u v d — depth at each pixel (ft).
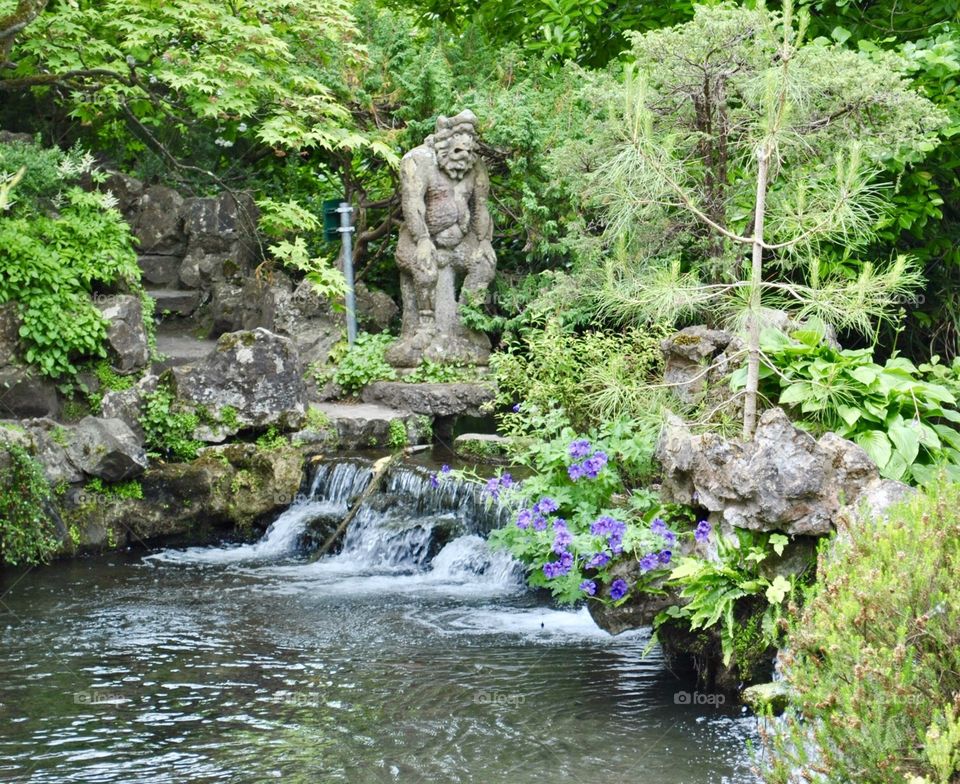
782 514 22.03
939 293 40.55
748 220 33.45
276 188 59.62
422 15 62.03
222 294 53.93
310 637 29.55
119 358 43.52
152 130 59.82
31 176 44.52
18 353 41.63
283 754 21.81
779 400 25.72
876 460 24.14
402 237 49.55
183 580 35.76
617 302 29.66
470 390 47.03
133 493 40.11
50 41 47.75
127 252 46.11
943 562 14.57
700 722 22.99
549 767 20.97
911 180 36.86
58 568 37.19
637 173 28.43
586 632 29.81
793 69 30.94
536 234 50.39
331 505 41.27
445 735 22.65
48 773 21.03
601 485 26.91
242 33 46.68
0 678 26.45
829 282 26.58
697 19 32.14
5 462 36.83
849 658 14.25
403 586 34.94
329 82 53.98
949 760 12.71
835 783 14.20
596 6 46.52
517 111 50.06
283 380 43.45
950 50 35.06
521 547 26.99
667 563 24.43
